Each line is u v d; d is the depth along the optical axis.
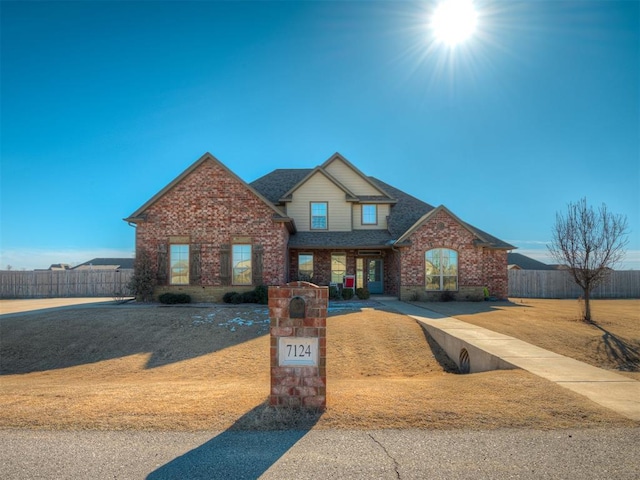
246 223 19.11
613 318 14.31
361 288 21.39
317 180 23.62
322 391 5.15
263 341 12.33
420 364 10.53
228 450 3.95
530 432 4.37
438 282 20.58
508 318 14.27
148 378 9.38
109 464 3.67
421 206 25.45
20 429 4.46
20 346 12.28
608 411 5.02
